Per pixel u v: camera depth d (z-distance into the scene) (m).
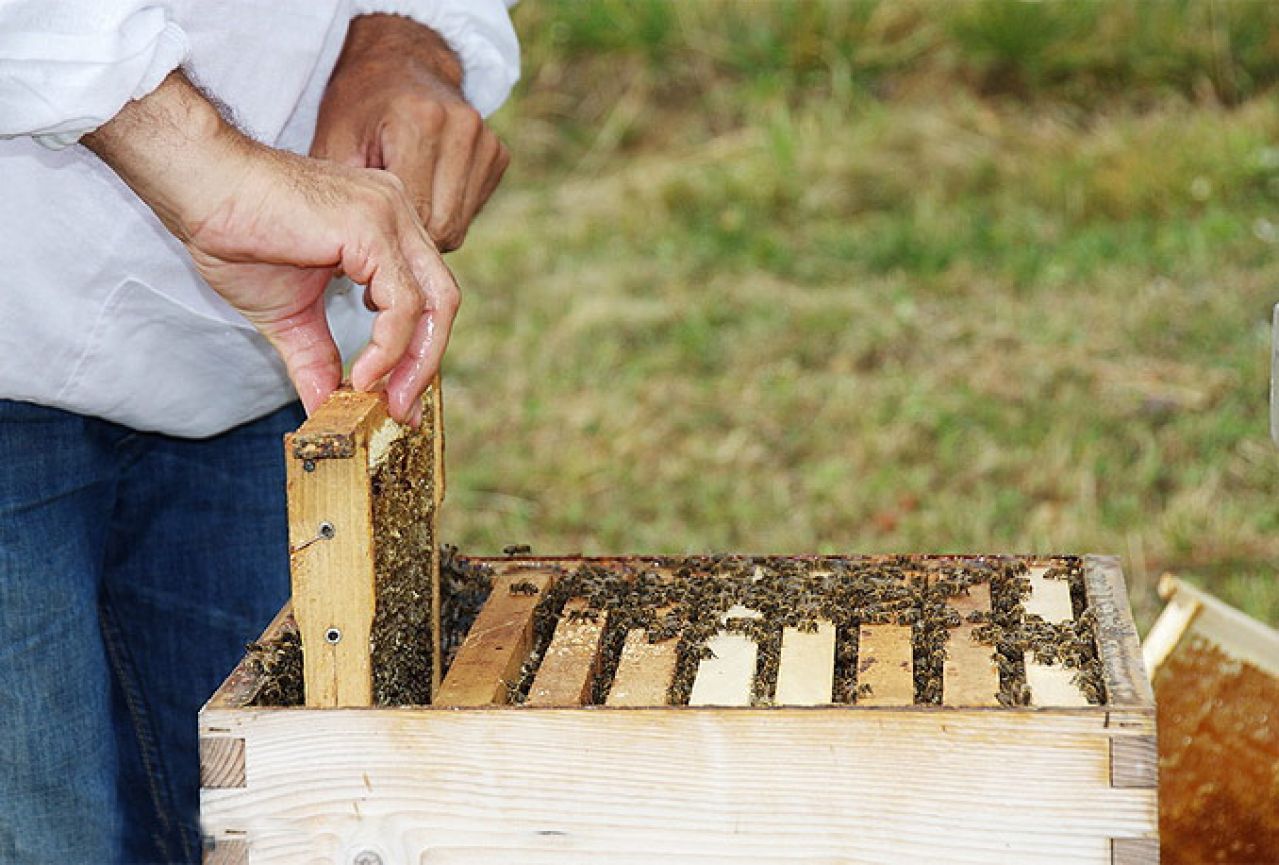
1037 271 6.41
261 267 1.87
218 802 1.80
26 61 1.63
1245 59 7.81
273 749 1.78
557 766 1.75
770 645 2.01
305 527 1.78
